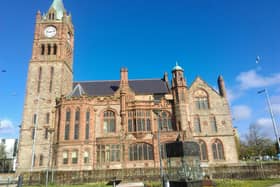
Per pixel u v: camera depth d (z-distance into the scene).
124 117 55.28
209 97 60.53
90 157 50.41
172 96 59.31
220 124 58.12
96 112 56.34
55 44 65.69
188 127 54.66
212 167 40.97
